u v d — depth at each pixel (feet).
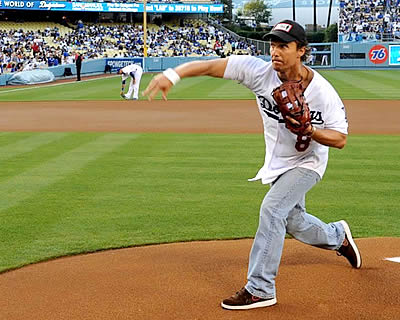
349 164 36.29
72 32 188.44
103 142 45.88
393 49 170.71
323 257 19.74
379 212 26.07
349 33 202.49
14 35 174.09
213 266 19.04
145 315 15.31
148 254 20.54
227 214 25.88
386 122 56.85
